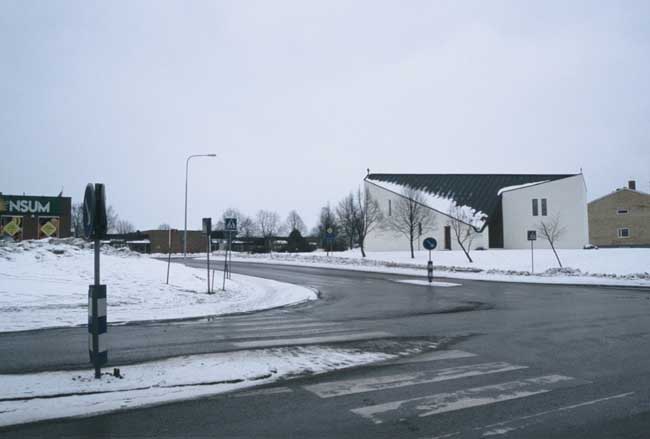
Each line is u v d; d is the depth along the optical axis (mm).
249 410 6410
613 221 71625
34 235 31688
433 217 55969
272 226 113938
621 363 8891
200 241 89000
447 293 22609
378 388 7367
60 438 5508
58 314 15039
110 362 9094
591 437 5473
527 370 8398
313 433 5613
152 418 6125
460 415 6168
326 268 41625
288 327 13344
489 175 64312
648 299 19656
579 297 20562
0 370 8477
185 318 15266
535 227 58594
